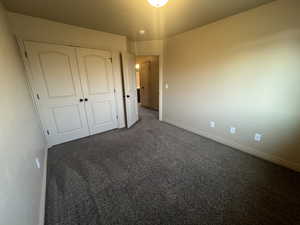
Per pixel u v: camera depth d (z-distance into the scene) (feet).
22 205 3.27
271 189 5.24
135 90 13.06
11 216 2.70
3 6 5.75
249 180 5.71
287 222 4.06
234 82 7.71
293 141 6.18
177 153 7.82
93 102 10.10
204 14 7.06
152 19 7.63
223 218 4.20
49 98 8.30
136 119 13.61
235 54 7.43
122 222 4.14
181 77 10.85
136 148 8.42
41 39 7.59
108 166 6.75
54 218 4.28
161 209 4.53
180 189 5.32
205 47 8.76
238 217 4.22
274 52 6.15
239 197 4.92
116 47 10.46
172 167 6.62
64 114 9.00
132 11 6.66
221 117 8.71
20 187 3.36
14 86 4.79
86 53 9.16
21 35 7.01
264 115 6.86
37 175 5.00
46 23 7.60
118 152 8.00
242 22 6.91
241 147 8.00
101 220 4.21
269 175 5.98
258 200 4.79
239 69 7.39
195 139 9.56
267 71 6.46
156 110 18.70
